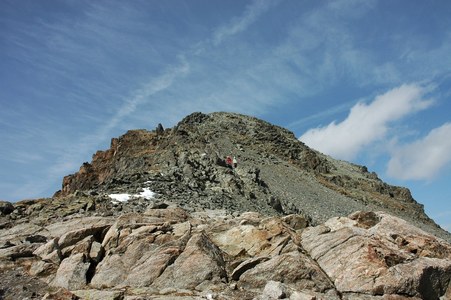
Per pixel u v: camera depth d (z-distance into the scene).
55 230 27.28
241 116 125.31
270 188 68.88
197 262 19.72
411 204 111.12
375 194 106.38
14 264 21.44
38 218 32.59
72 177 83.50
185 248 20.80
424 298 18.05
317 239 21.94
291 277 18.67
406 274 17.94
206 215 36.00
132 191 43.38
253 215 25.67
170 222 25.23
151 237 22.25
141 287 18.98
